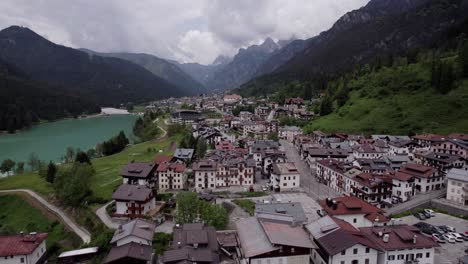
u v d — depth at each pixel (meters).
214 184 116.38
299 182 112.75
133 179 110.75
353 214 70.25
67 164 150.75
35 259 64.94
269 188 113.31
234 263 56.88
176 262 50.56
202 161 122.12
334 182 112.00
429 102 188.88
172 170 114.94
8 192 116.00
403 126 175.62
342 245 52.16
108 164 152.62
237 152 140.75
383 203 90.25
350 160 132.00
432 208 88.56
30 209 104.06
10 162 148.12
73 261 65.94
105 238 71.06
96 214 92.06
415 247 54.53
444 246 66.44
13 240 63.88
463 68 199.00
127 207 88.38
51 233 87.88
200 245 55.97
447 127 161.88
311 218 84.19
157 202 99.94
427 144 143.38
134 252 56.78
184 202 76.56
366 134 178.50
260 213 67.94
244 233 59.00
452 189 89.62
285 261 52.47
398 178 93.38
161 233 73.88
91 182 116.25
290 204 74.94
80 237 83.62
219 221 74.25
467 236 69.31
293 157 159.38
